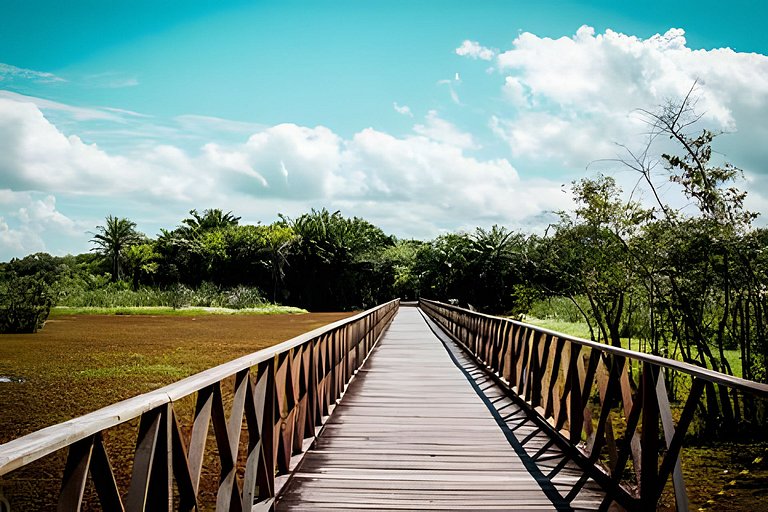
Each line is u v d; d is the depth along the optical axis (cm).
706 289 752
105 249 5216
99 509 419
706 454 541
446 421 640
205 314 3322
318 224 5381
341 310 5381
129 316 2933
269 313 3903
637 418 359
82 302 3591
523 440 559
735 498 406
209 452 579
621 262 971
